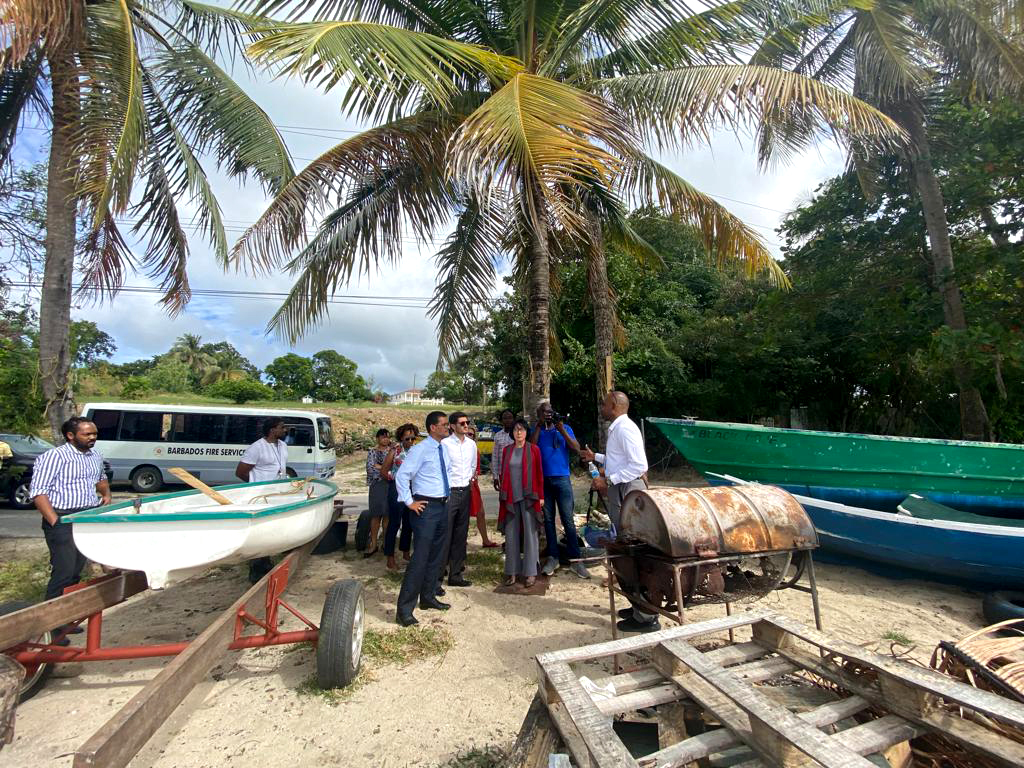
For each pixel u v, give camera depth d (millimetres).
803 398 18781
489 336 19281
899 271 12000
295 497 5570
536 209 6582
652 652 2672
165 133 7191
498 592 5641
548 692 2273
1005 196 9719
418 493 4895
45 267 6285
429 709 3430
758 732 1971
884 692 2281
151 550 3344
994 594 5004
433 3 6258
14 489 12086
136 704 2025
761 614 2924
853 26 9016
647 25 6004
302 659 4117
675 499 3840
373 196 7672
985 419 10430
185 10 7184
